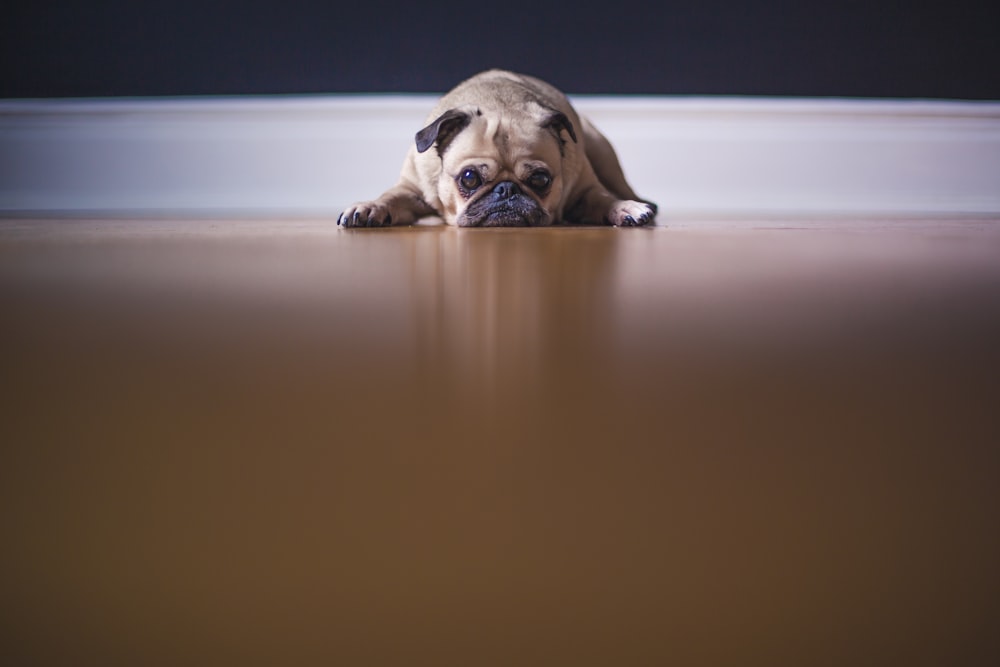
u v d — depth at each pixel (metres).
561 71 4.71
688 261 1.57
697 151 4.58
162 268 1.43
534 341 0.82
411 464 0.48
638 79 4.71
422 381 0.66
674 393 0.64
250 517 0.42
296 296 1.10
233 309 1.00
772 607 0.34
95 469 0.48
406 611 0.34
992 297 1.14
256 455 0.50
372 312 0.98
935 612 0.34
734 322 0.93
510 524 0.41
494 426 0.55
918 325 0.93
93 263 1.52
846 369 0.73
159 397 0.62
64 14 4.68
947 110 4.56
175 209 4.51
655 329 0.89
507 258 1.60
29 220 3.21
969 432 0.56
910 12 4.73
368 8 4.66
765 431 0.55
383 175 4.55
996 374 0.72
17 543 0.39
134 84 4.71
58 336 0.85
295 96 4.72
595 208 3.04
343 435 0.53
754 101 4.60
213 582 0.36
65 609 0.34
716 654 0.31
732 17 4.68
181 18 4.68
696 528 0.41
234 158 4.55
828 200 4.62
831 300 1.10
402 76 4.71
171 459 0.50
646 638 0.32
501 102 3.01
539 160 2.91
